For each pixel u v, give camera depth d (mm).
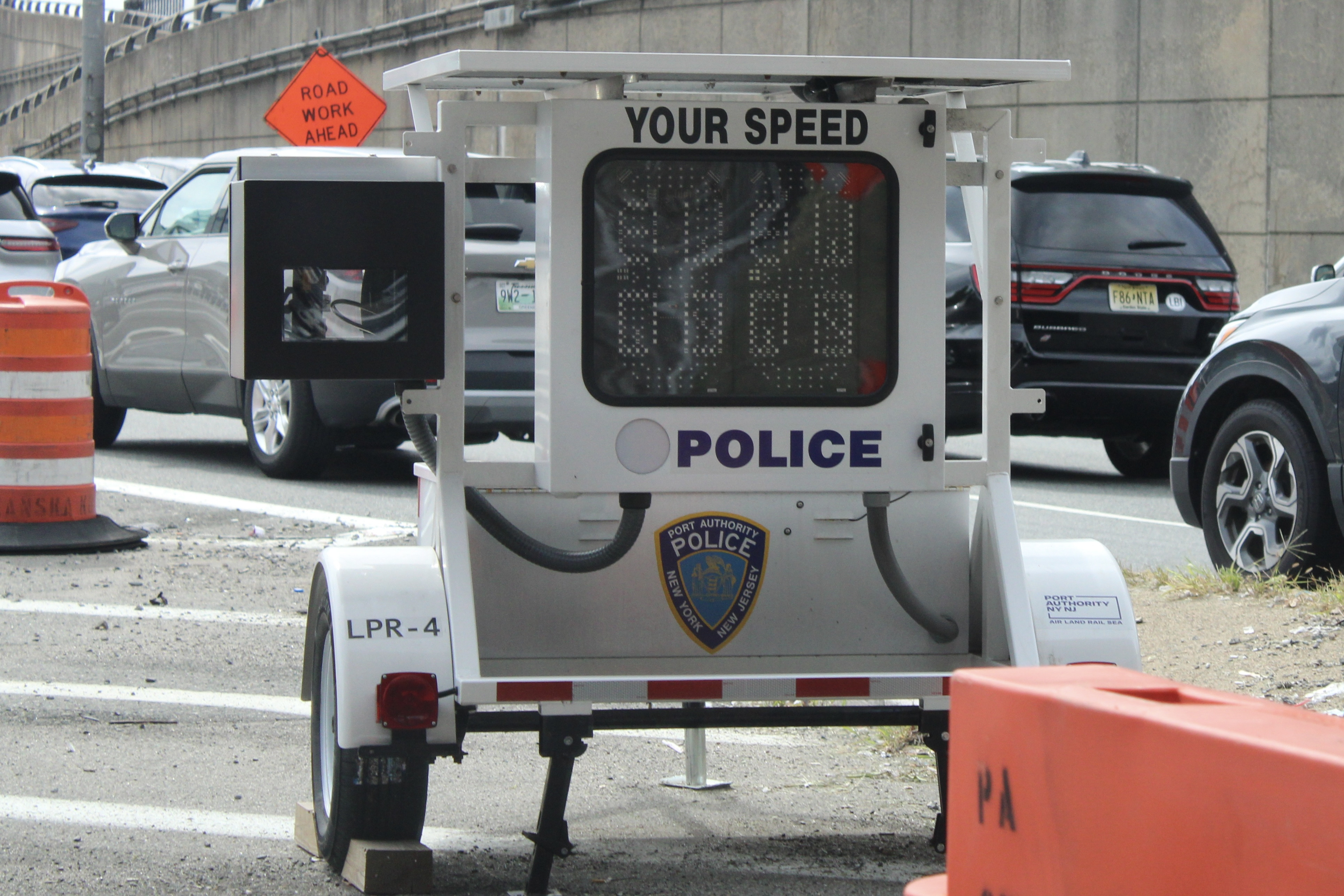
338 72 34938
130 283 31484
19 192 39188
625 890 10539
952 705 5832
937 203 10695
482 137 62344
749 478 10602
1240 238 51375
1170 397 29266
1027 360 28891
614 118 10312
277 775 13086
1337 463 18031
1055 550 11234
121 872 10688
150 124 111562
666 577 11797
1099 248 29203
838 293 10672
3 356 21781
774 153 10508
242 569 21203
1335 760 4383
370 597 10109
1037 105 54969
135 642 17359
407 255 10312
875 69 10398
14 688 15438
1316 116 49875
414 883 10203
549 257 10344
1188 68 51969
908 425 10742
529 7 72250
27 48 173500
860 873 10984
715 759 14062
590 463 10422
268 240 10117
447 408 10523
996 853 5531
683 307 10523
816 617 11977
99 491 27281
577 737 9828
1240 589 18359
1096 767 5090
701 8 64812
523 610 11602
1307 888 4430
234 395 29500
